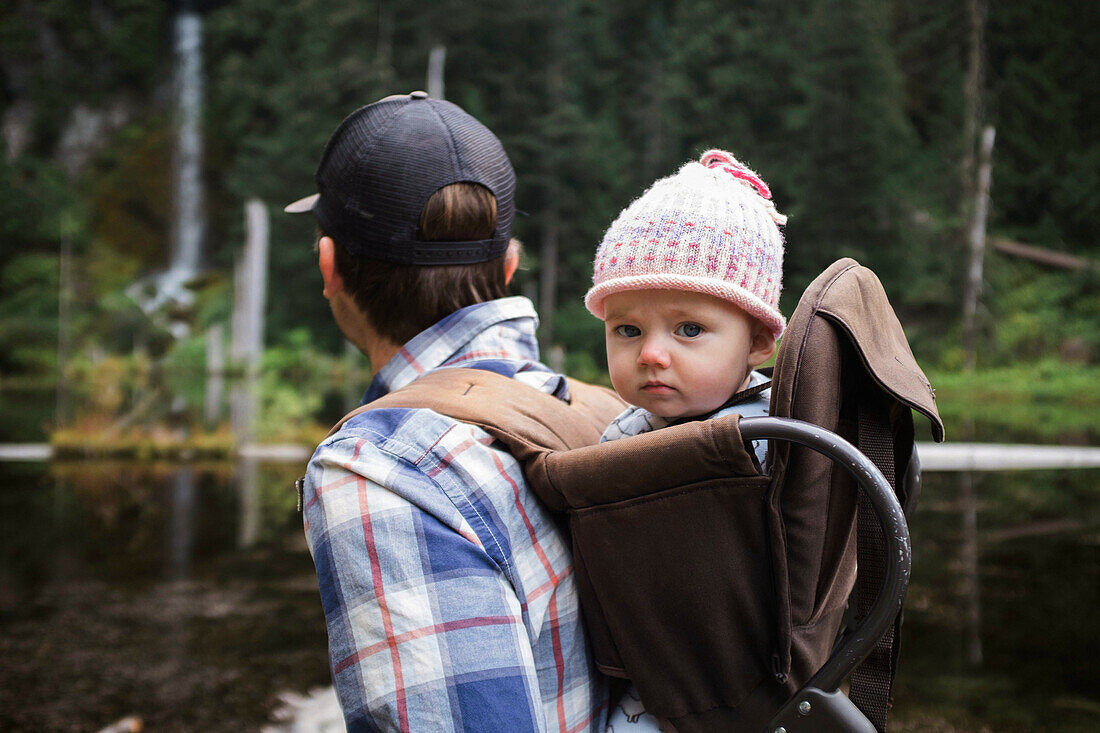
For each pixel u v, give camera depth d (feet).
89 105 143.33
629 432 3.31
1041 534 22.38
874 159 108.06
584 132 120.26
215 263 136.87
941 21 116.78
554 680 3.02
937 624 15.58
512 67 129.90
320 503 2.93
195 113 141.28
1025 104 115.44
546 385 3.53
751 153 114.32
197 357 111.04
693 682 2.84
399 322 3.60
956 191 109.40
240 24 141.49
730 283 2.94
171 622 16.34
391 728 2.69
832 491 2.79
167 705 12.35
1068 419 55.62
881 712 2.78
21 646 15.03
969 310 98.12
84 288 127.75
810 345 2.71
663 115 121.60
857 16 111.45
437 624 2.73
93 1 143.13
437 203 3.49
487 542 2.89
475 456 2.97
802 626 2.74
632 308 3.09
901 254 104.12
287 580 19.24
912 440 3.05
